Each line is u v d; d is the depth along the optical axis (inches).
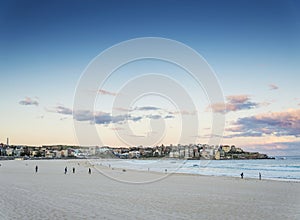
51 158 5895.7
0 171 1882.4
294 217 484.7
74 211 509.7
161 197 708.0
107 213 497.7
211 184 1087.0
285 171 2047.2
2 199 636.7
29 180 1181.1
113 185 987.3
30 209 523.2
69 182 1091.9
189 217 478.3
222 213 514.3
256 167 2635.3
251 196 759.1
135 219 454.9
